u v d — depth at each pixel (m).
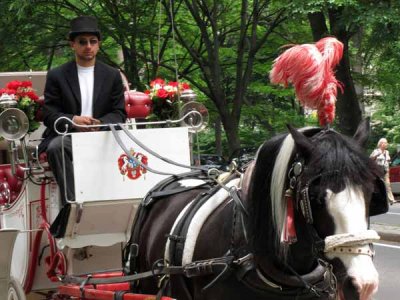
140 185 6.19
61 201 6.29
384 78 21.94
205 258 4.78
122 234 6.45
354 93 18.94
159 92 7.36
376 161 4.01
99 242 6.37
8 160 8.98
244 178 4.74
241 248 4.47
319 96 4.27
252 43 22.19
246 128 28.64
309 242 4.16
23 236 7.17
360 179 3.81
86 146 6.06
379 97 25.39
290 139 4.23
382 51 20.45
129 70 20.98
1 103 6.57
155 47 22.66
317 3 16.09
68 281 6.16
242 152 12.18
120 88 6.89
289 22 21.19
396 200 25.48
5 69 20.47
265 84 24.61
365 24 16.16
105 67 6.89
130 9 20.34
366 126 4.16
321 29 18.25
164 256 5.20
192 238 4.89
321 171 3.86
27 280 6.98
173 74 22.70
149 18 20.73
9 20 19.12
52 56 20.53
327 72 4.28
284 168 4.19
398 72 21.33
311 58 4.26
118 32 20.47
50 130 6.66
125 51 21.08
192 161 6.68
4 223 7.77
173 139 6.36
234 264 4.45
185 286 4.97
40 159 6.63
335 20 17.42
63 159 6.10
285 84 4.42
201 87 22.69
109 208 6.20
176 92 7.36
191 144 6.68
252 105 25.75
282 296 4.42
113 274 6.23
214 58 22.17
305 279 4.31
